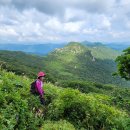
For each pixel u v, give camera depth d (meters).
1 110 11.31
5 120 10.62
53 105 14.98
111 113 16.14
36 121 12.66
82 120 14.86
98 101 17.80
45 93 16.14
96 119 15.15
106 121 15.30
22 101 12.49
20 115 11.73
